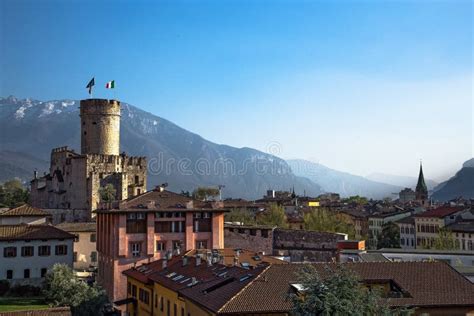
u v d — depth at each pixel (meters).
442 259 88.94
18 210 136.00
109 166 183.88
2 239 112.38
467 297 54.00
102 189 178.12
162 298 71.56
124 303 87.94
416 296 53.78
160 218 103.62
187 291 60.78
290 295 46.41
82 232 135.00
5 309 93.00
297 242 108.00
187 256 80.81
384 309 43.44
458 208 183.25
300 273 49.41
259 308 49.25
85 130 192.75
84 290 88.25
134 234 101.69
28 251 114.38
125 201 105.25
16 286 112.50
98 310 85.44
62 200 188.38
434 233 178.50
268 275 54.28
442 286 55.69
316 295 42.59
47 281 100.06
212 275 64.06
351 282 44.25
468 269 76.44
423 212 190.62
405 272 57.81
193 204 107.88
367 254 90.38
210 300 53.56
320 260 105.19
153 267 84.75
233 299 50.47
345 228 169.88
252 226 118.06
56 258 116.31
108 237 105.50
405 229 191.25
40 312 67.56
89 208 177.50
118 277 99.94
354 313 41.44
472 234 155.62
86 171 180.12
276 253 107.44
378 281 55.81
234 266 64.69
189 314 59.12
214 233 106.94
